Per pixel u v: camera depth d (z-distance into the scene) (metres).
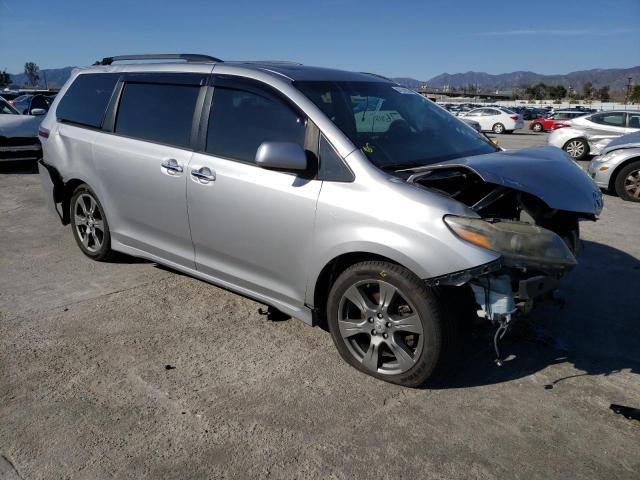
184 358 3.38
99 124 4.55
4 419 2.75
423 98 4.30
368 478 2.40
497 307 2.80
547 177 3.18
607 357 3.47
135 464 2.46
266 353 3.46
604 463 2.50
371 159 3.13
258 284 3.57
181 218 3.88
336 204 3.04
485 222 2.79
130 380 3.12
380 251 2.89
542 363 3.37
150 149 4.04
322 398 2.98
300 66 3.90
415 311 2.88
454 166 3.07
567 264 2.79
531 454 2.56
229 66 3.78
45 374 3.17
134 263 5.03
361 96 3.67
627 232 6.56
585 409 2.91
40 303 4.14
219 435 2.66
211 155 3.66
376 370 3.13
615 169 8.77
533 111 49.34
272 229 3.34
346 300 3.17
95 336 3.64
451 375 3.23
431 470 2.45
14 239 5.81
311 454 2.54
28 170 10.59
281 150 3.04
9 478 2.36
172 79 4.07
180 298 4.27
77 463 2.45
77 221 5.01
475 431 2.72
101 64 4.92
